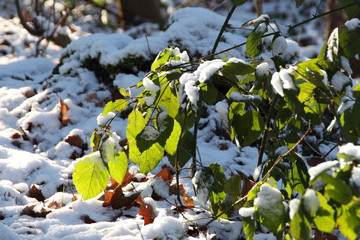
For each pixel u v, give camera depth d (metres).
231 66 1.68
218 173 1.76
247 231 1.61
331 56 1.73
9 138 2.15
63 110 2.22
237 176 1.71
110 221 1.80
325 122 2.17
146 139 1.71
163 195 1.87
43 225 1.77
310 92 1.73
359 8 1.80
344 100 1.72
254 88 1.75
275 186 1.70
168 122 1.71
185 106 1.72
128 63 2.29
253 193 1.62
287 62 2.23
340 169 1.56
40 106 2.29
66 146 2.10
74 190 1.94
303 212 1.54
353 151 1.57
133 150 1.74
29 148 2.13
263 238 1.72
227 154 2.07
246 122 1.73
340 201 1.53
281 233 1.60
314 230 1.70
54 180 1.95
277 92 1.67
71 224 1.79
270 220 1.59
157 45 2.30
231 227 1.76
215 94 1.72
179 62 1.76
